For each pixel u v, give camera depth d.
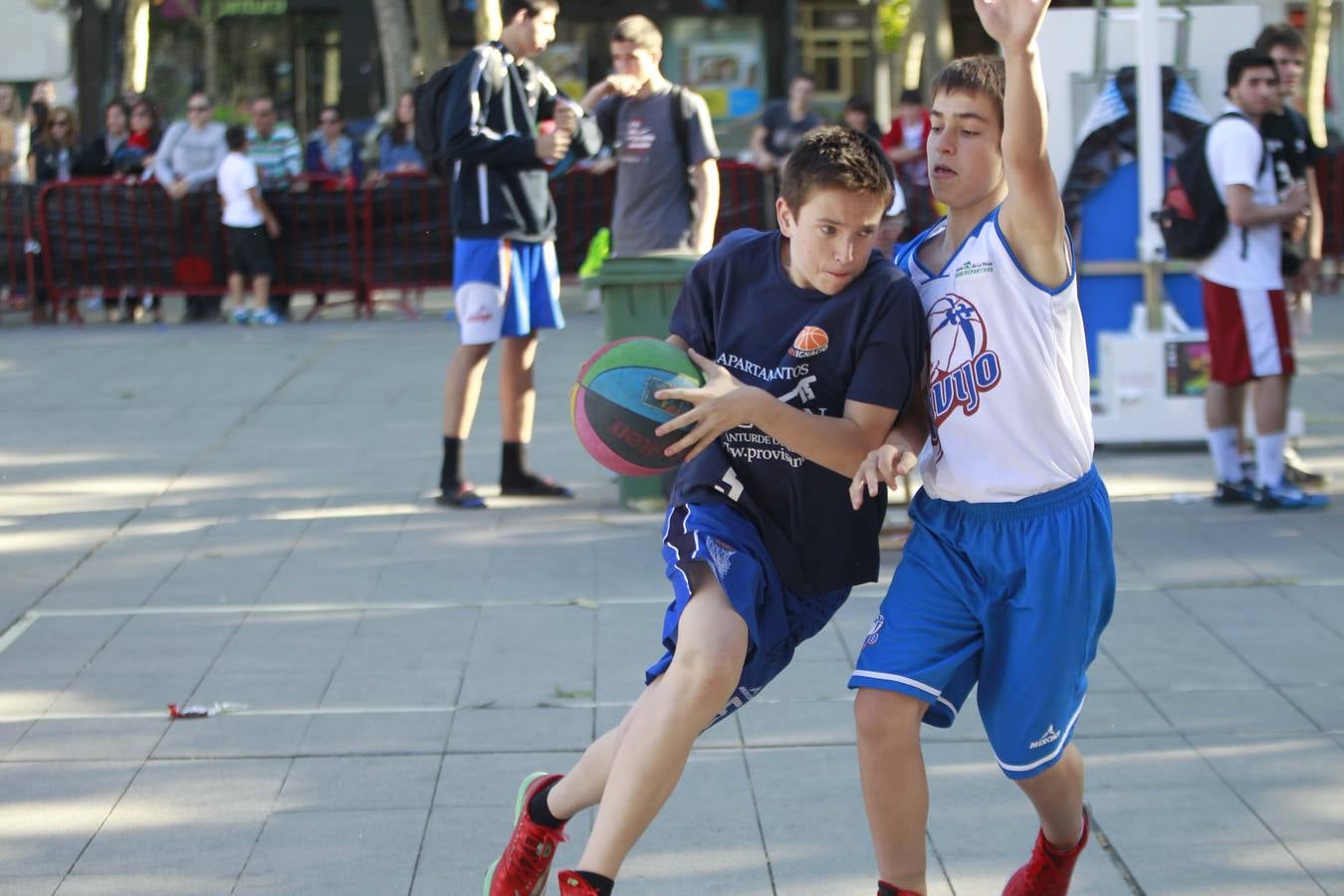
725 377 3.72
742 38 28.80
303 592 7.17
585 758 3.89
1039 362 3.67
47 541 8.10
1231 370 8.30
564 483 9.23
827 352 3.77
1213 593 7.00
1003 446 3.71
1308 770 5.14
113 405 11.88
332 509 8.70
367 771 5.22
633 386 3.81
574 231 17.14
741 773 5.18
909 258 3.95
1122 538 7.93
